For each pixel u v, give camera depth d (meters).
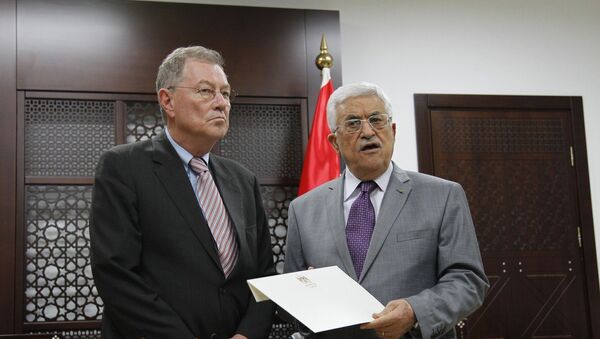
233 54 3.29
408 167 3.64
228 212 2.03
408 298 1.75
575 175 3.81
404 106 3.68
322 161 3.15
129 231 1.86
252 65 3.31
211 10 3.30
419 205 1.97
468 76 3.78
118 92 3.14
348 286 1.76
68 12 3.14
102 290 1.82
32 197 3.05
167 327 1.76
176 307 1.85
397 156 3.64
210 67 1.99
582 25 3.95
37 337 2.75
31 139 3.06
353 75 3.64
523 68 3.85
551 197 3.77
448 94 3.73
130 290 1.79
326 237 2.01
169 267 1.88
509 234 3.70
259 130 3.31
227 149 3.26
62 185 3.08
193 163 2.02
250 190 2.16
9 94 3.03
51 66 3.09
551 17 3.93
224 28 3.30
